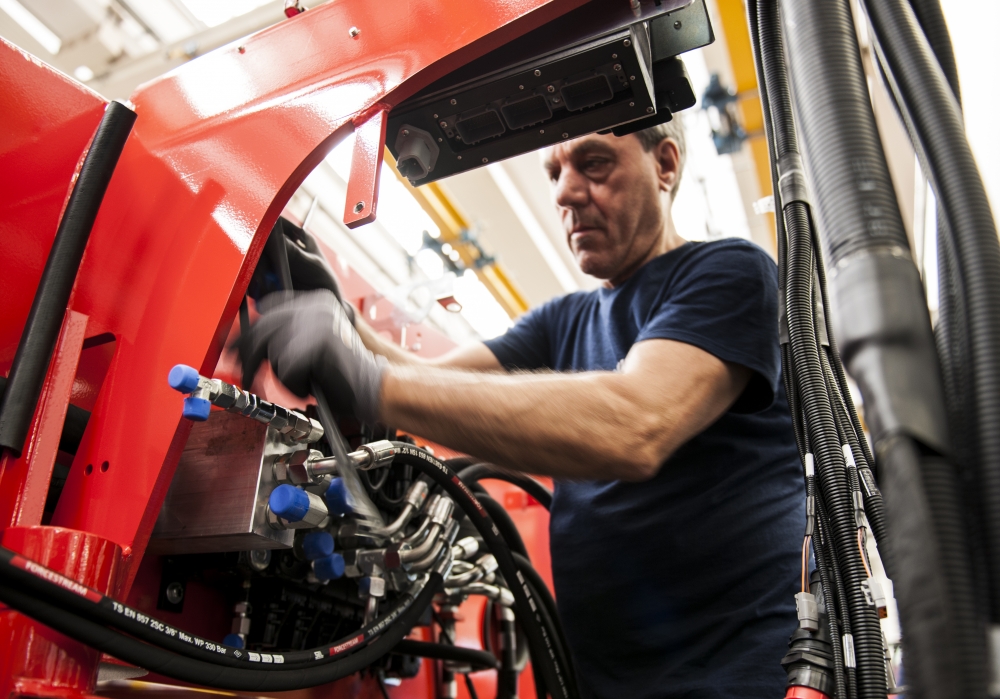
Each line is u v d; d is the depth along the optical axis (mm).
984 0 1770
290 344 725
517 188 3203
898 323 354
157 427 679
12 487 622
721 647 965
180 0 2143
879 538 653
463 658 1174
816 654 606
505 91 814
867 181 386
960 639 313
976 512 347
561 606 1113
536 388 807
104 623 545
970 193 374
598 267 1294
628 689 999
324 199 2768
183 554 846
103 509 673
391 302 1496
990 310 354
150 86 867
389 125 879
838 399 747
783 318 771
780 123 777
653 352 924
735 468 1062
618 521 1080
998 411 343
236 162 774
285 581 929
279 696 936
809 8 431
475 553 1156
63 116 774
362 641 829
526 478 1322
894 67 426
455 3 751
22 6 1986
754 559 1010
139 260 767
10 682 534
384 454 853
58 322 659
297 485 769
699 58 2744
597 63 772
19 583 491
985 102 1825
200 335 698
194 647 604
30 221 734
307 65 805
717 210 3385
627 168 1269
